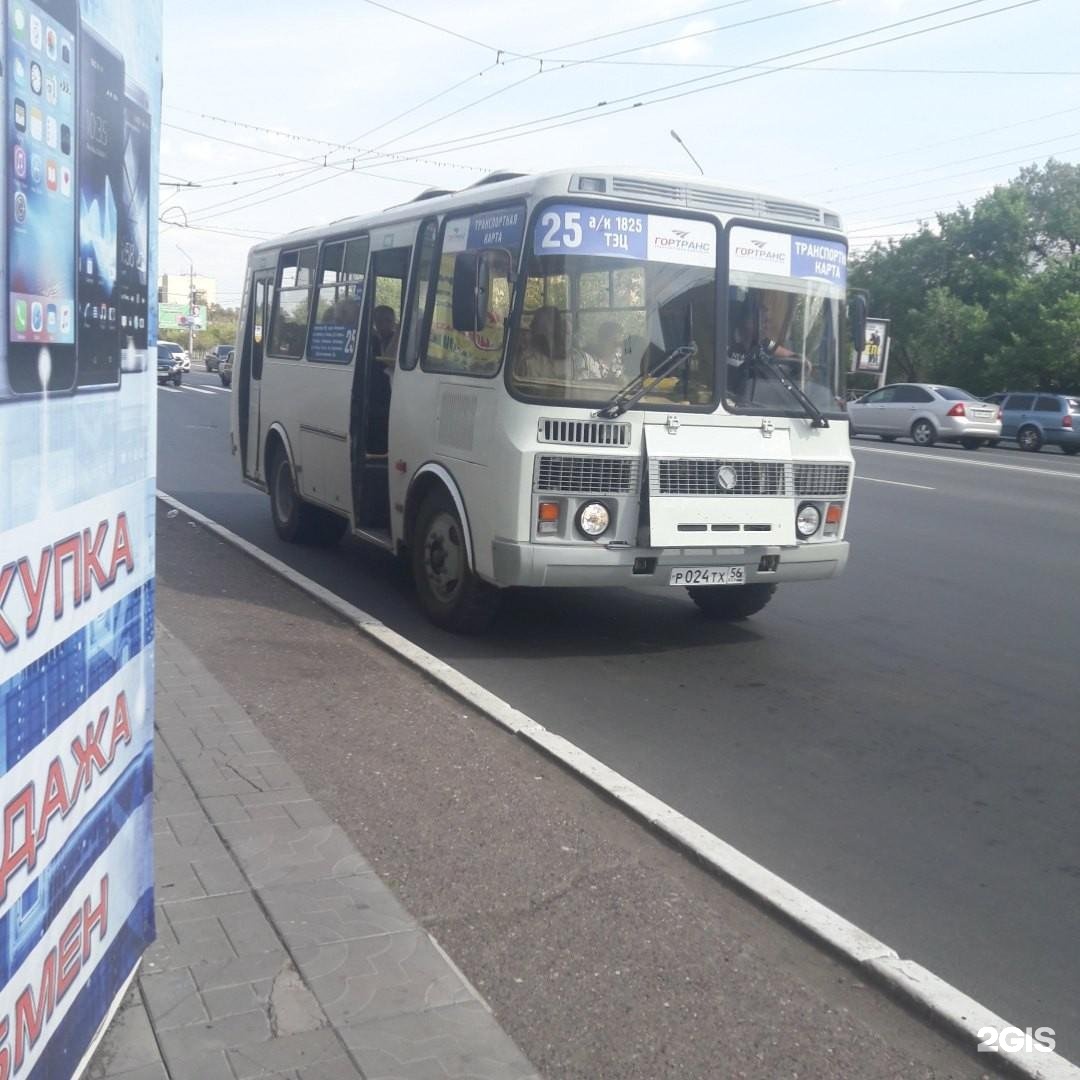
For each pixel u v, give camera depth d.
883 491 18.86
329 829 4.82
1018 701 7.45
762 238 7.79
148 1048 3.26
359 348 9.70
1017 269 55.97
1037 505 17.61
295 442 11.30
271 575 10.14
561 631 8.72
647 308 7.40
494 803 5.26
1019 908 4.64
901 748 6.48
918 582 11.29
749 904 4.51
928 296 55.09
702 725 6.71
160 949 3.78
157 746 5.64
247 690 6.68
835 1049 3.56
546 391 7.13
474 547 7.69
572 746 5.98
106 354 2.94
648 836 5.07
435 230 8.55
